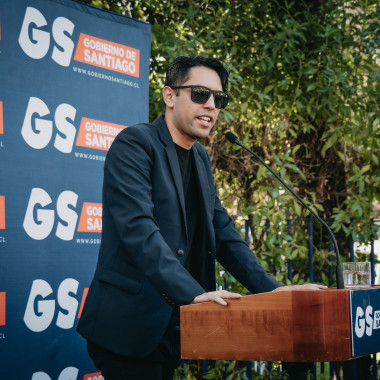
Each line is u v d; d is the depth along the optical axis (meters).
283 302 1.29
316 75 3.84
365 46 3.82
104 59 2.88
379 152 3.83
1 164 2.44
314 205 3.69
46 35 2.63
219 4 3.78
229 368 3.41
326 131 3.91
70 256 2.67
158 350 1.80
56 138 2.64
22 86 2.53
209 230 1.92
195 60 1.85
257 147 3.86
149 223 1.62
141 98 3.04
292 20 3.73
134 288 1.74
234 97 3.70
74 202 2.70
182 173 1.94
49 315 2.57
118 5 3.55
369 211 3.89
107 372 1.77
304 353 1.26
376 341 1.37
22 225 2.49
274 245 3.68
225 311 1.35
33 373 2.49
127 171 1.72
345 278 1.61
